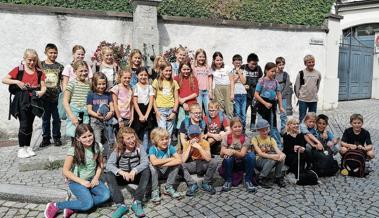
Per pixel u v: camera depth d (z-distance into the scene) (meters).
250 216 4.15
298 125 5.45
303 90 7.27
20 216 4.22
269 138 5.24
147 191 4.59
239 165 5.09
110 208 4.36
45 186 4.82
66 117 5.55
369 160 5.96
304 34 11.38
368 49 15.72
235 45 10.19
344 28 16.31
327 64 12.09
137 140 4.56
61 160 5.59
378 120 10.38
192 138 4.93
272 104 6.20
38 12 7.84
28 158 5.62
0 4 7.50
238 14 10.44
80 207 4.17
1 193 4.61
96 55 7.59
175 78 5.98
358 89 15.58
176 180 4.96
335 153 5.77
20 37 7.75
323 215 4.17
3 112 7.77
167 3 9.34
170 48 9.05
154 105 5.53
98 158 4.46
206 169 5.01
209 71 6.52
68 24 8.12
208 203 4.54
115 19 8.52
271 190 4.97
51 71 6.21
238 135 5.02
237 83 7.13
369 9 15.55
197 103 5.60
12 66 7.74
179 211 4.31
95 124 5.20
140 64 5.86
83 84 5.38
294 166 5.37
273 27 10.73
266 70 6.23
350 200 4.61
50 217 4.11
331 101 12.41
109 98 5.24
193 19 9.41
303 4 11.51
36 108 5.73
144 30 8.30
